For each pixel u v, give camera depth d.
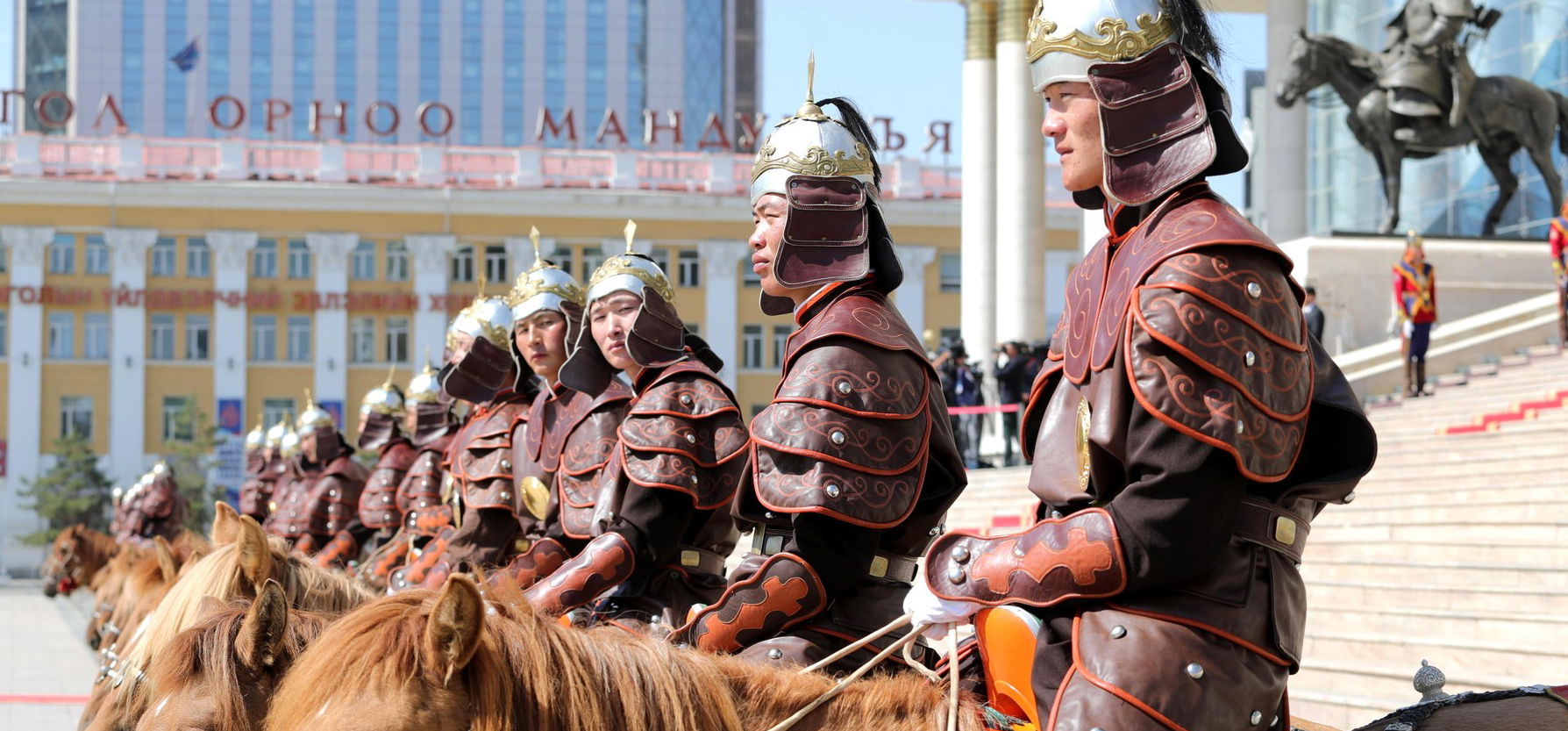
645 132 51.97
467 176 48.34
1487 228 23.11
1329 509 12.03
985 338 28.34
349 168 48.19
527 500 6.44
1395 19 22.70
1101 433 2.83
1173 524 2.71
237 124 49.25
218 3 100.62
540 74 104.44
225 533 5.65
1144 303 2.77
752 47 108.88
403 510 10.55
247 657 3.37
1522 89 22.56
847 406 3.82
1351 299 21.05
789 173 4.14
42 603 31.61
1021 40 26.28
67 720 12.51
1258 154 30.50
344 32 102.19
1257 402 2.72
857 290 4.10
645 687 2.70
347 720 2.43
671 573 5.03
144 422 46.75
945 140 51.28
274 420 47.25
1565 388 15.34
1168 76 2.95
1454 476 12.20
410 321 47.31
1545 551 9.38
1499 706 3.04
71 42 99.31
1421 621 8.90
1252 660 2.80
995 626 2.96
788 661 3.71
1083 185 3.18
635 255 5.48
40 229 46.22
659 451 4.88
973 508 18.72
